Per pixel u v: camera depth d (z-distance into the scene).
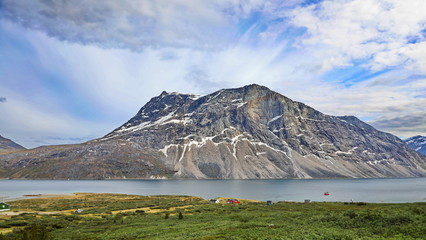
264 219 68.06
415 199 184.62
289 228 50.50
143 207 124.19
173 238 48.03
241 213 89.19
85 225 78.56
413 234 39.41
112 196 195.75
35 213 104.31
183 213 100.00
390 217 50.16
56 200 163.50
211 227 59.31
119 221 82.31
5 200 168.12
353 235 39.97
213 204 133.00
